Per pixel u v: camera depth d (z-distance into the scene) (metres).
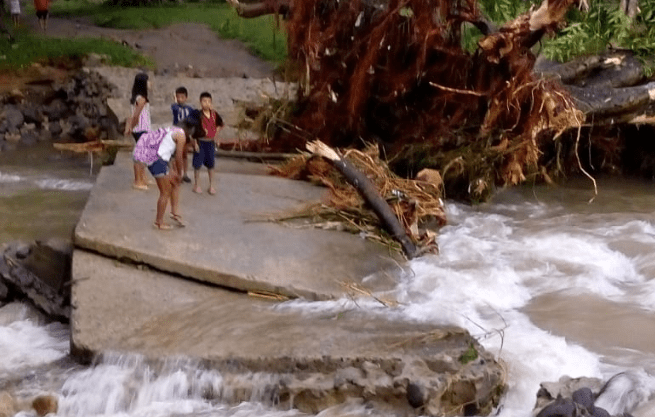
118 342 7.34
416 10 12.41
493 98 12.26
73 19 29.78
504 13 13.37
